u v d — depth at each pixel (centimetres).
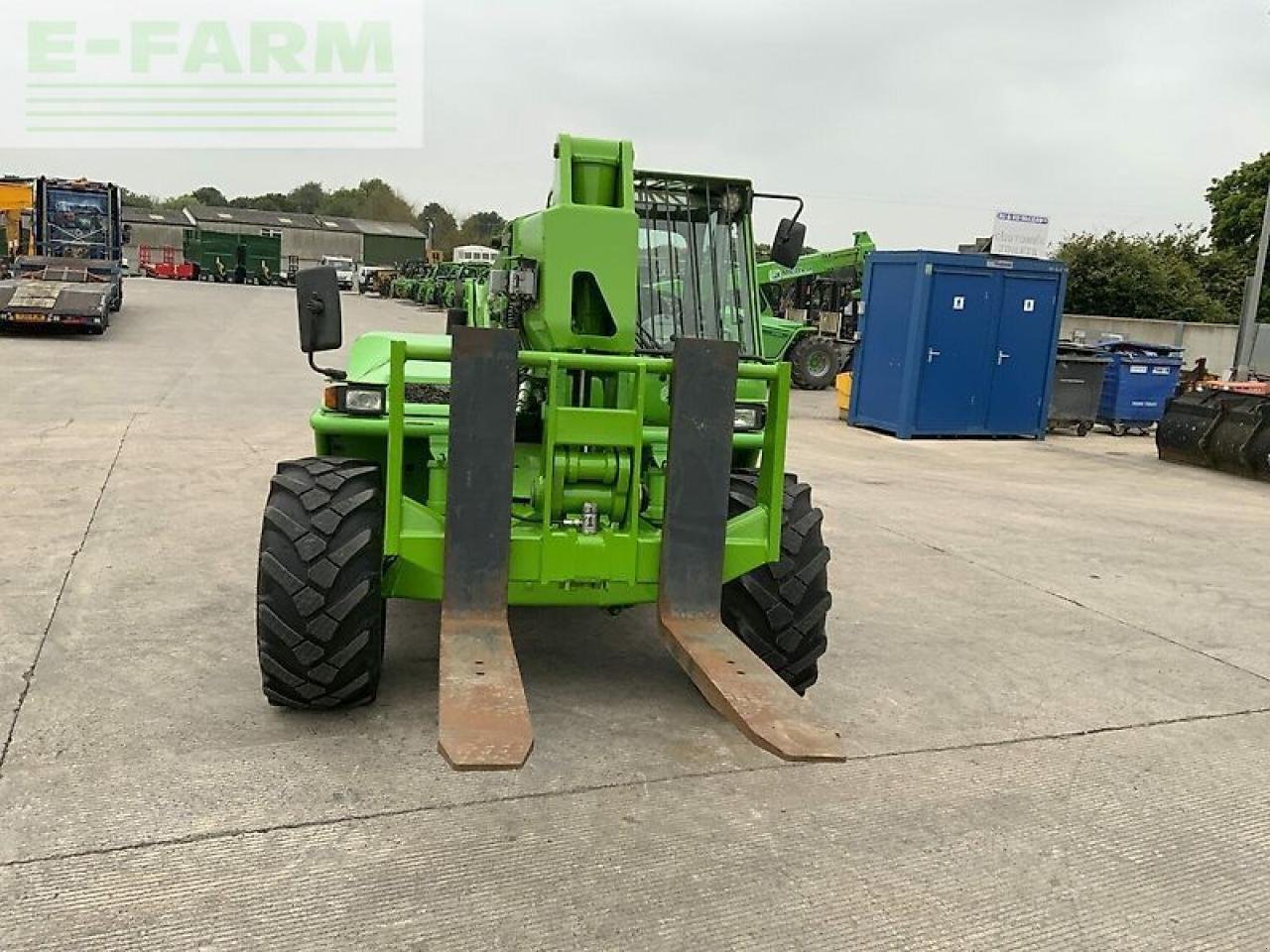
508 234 508
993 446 1325
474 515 369
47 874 279
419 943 259
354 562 368
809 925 277
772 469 398
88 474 794
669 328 483
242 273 5116
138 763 344
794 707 346
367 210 8875
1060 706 448
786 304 2103
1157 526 860
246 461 877
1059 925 285
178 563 578
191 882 279
